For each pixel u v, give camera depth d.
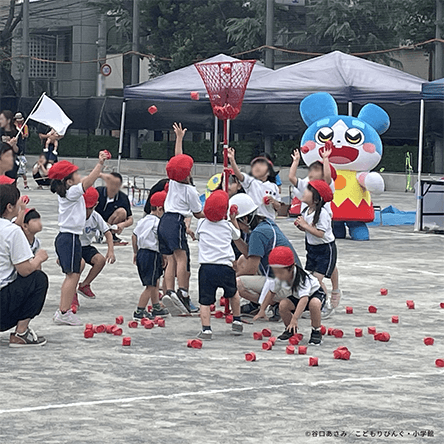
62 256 9.06
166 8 40.94
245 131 35.16
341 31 36.72
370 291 11.58
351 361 7.81
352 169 17.50
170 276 10.01
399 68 37.66
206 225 8.60
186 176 9.62
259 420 6.05
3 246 7.82
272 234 9.27
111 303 10.45
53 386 6.84
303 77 19.62
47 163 26.78
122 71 47.00
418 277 12.83
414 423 6.05
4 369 7.33
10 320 8.02
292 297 8.66
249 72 11.09
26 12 44.16
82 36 49.19
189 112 36.28
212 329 9.07
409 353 8.17
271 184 10.05
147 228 9.41
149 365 7.53
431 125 31.64
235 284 8.64
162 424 5.94
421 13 35.06
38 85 49.97
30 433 5.71
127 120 37.69
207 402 6.46
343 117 17.83
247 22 38.22
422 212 18.98
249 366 7.55
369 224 20.45
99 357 7.79
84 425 5.89
